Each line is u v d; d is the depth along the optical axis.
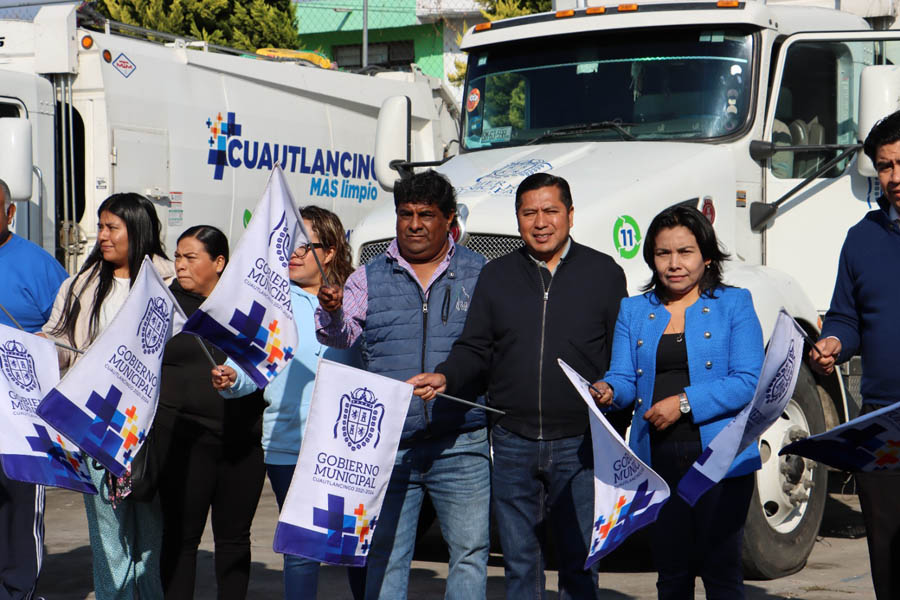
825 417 7.17
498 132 7.90
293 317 4.70
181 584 5.20
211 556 7.35
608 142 7.40
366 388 4.42
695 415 4.36
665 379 4.50
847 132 7.47
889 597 4.38
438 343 4.77
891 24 8.29
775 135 7.47
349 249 5.45
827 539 7.60
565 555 4.69
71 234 10.30
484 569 4.77
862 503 4.42
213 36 21.73
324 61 14.02
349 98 13.49
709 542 4.46
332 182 13.34
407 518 4.82
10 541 5.45
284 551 4.33
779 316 4.11
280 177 4.65
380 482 4.45
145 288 4.63
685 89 7.39
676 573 4.50
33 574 5.45
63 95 10.35
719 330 4.46
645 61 7.53
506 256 4.81
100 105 10.43
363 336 4.93
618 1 7.95
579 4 8.13
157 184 10.99
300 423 5.09
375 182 14.05
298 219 4.73
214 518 5.32
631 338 4.59
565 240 4.75
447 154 9.97
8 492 5.44
